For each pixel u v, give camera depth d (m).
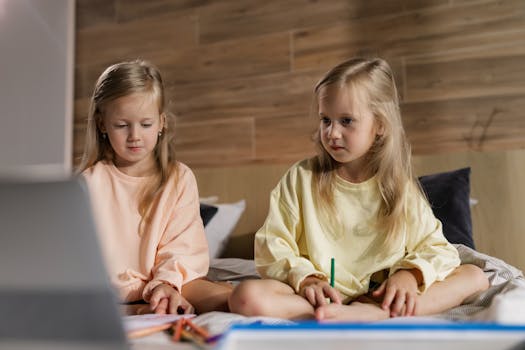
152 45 2.58
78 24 2.74
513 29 1.97
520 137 1.93
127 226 1.29
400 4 2.14
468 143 1.99
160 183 1.34
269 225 1.20
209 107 2.43
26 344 0.42
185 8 2.53
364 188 1.22
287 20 2.33
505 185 1.84
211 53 2.46
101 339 0.41
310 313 0.90
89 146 1.37
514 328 0.44
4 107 2.56
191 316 0.86
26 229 0.41
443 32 2.07
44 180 0.40
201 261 1.27
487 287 1.12
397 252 1.15
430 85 2.06
